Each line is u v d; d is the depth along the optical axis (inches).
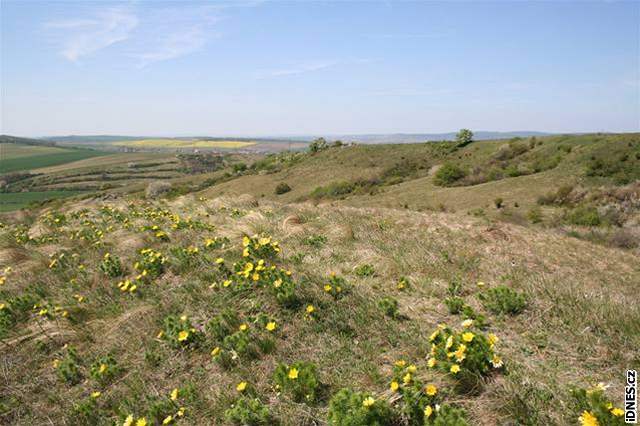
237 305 187.9
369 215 435.8
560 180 1514.5
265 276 196.2
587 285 240.2
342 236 310.0
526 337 153.0
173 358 159.2
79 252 300.7
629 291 277.1
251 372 144.5
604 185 1353.3
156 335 175.8
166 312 189.5
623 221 946.7
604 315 157.3
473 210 1363.2
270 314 178.5
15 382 155.6
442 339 138.1
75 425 134.3
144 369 156.1
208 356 160.1
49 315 196.7
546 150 2094.0
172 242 302.0
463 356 121.1
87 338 181.9
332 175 2807.6
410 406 112.0
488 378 121.6
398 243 301.0
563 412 106.6
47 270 265.7
